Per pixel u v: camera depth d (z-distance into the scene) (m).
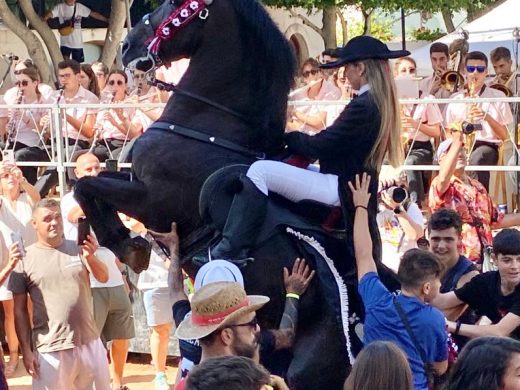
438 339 5.60
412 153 10.94
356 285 5.62
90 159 9.09
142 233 8.17
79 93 11.84
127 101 11.60
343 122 5.44
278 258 5.46
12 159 9.79
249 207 5.34
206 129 5.59
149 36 5.65
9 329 9.83
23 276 8.22
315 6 20.27
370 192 5.58
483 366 3.94
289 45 5.67
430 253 5.71
